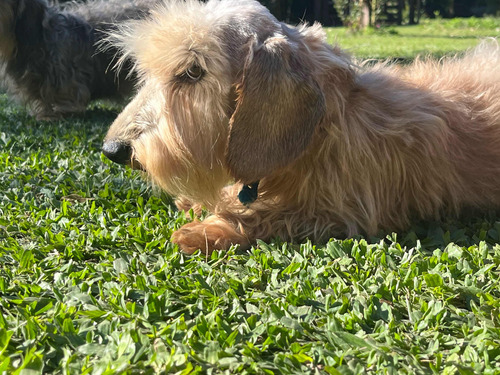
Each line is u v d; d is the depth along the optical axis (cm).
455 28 537
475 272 45
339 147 50
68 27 117
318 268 46
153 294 39
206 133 48
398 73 60
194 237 50
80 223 56
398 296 41
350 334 35
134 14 123
